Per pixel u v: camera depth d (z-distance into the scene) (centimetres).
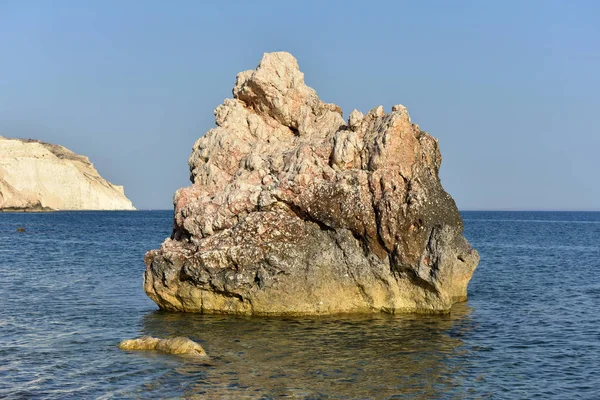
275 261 2741
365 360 2180
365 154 2852
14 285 3956
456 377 2023
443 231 2750
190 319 2808
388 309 2839
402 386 1930
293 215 2870
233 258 2755
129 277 4372
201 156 3300
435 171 2958
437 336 2503
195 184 3203
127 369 2081
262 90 3316
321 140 3055
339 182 2791
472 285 4059
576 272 4822
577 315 3028
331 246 2805
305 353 2250
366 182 2789
